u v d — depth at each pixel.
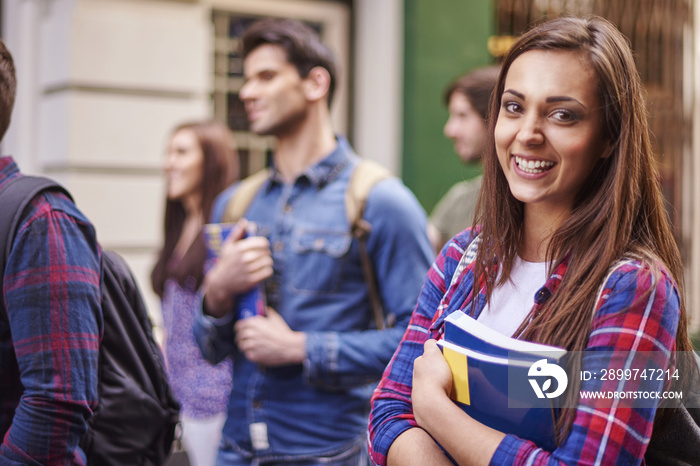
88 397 1.31
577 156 1.07
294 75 2.05
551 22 1.13
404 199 2.00
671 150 5.19
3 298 1.30
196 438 2.64
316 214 2.04
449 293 1.24
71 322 1.30
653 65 5.14
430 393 1.07
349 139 4.88
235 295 2.00
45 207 1.33
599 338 1.00
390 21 4.61
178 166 3.11
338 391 1.96
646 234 1.08
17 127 4.17
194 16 4.30
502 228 1.19
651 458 1.09
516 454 0.98
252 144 4.65
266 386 1.99
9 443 1.25
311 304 1.99
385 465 1.15
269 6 4.64
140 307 1.58
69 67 3.94
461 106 2.97
